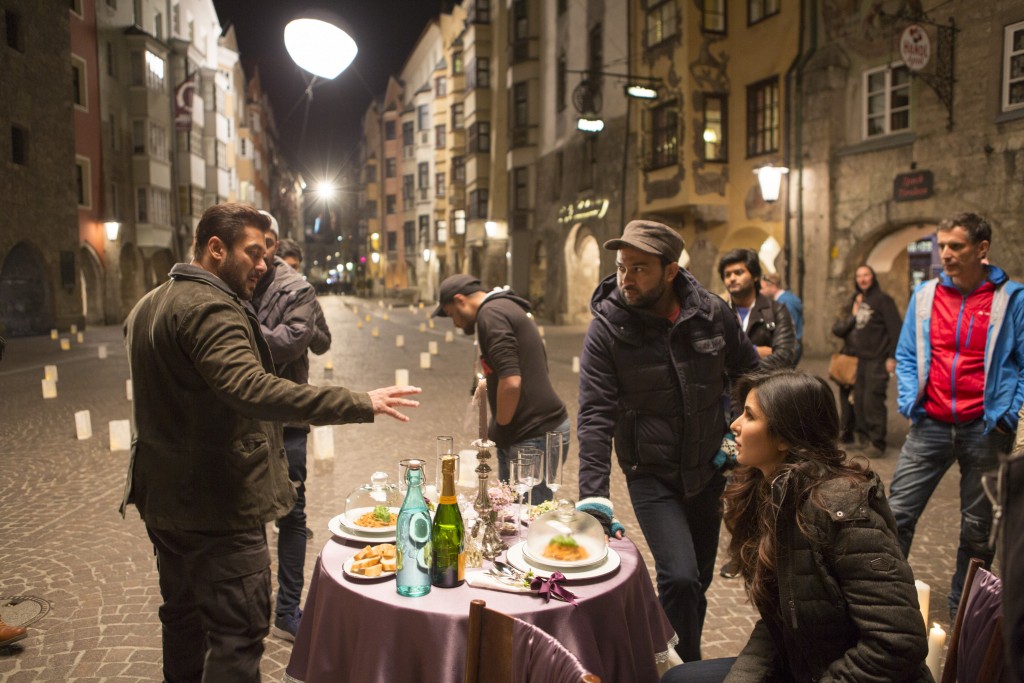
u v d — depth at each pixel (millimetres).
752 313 5367
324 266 133250
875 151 15047
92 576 4770
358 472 7445
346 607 2438
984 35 12828
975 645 2125
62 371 15391
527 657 1782
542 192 31578
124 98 32531
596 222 25562
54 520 5906
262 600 2699
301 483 4020
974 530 3977
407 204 70750
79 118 28266
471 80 41750
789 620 2057
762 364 3574
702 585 3488
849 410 8398
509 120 33188
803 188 16703
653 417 3248
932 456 4117
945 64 13445
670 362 3205
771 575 2182
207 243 2721
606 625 2414
